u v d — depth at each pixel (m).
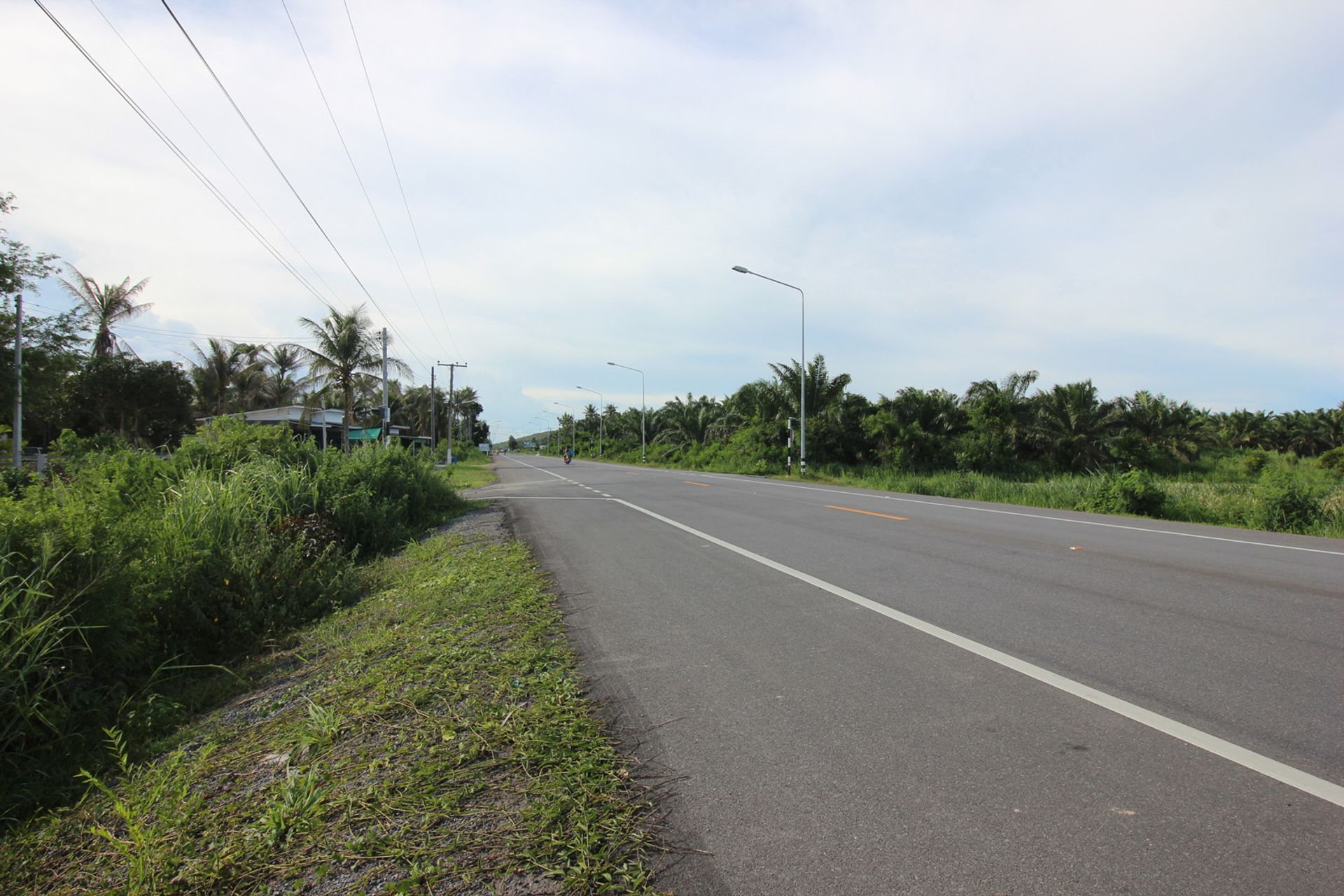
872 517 12.88
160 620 5.57
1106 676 4.08
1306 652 4.46
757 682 4.06
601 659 4.51
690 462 48.97
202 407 45.66
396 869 2.40
